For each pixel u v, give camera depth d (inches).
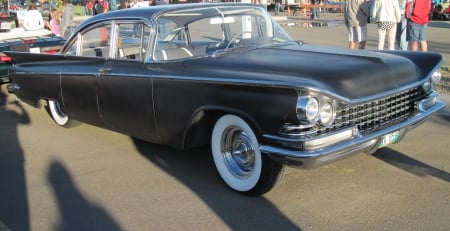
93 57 203.9
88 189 176.6
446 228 136.9
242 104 146.9
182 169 191.3
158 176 185.6
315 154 134.6
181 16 188.9
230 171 165.8
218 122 162.2
